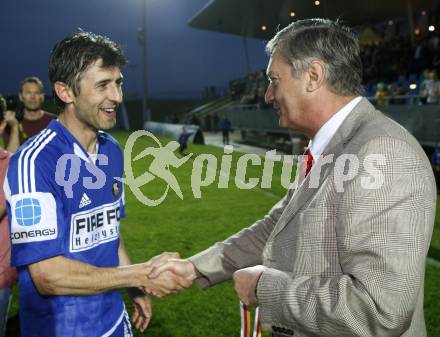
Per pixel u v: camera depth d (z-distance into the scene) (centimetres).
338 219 121
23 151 153
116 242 181
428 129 1000
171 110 4322
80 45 155
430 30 1927
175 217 678
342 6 2089
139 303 210
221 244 182
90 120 161
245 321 167
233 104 3133
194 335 323
